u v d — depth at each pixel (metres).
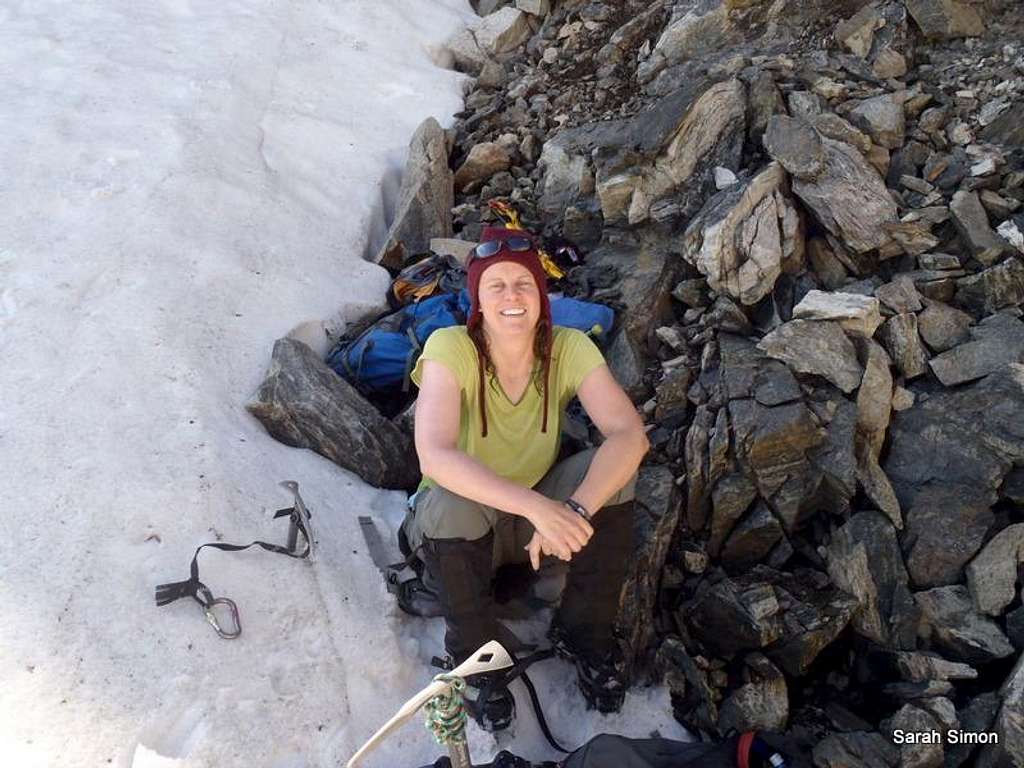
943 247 3.20
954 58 3.79
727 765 2.10
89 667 2.11
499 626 2.44
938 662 2.49
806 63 3.77
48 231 3.21
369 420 2.85
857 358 2.91
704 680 2.50
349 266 3.57
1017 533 2.62
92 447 2.52
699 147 3.50
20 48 4.16
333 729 2.21
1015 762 2.27
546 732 2.28
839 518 2.80
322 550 2.49
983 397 2.80
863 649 2.64
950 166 3.40
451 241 3.61
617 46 4.38
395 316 3.26
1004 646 2.50
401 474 2.87
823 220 3.20
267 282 3.29
